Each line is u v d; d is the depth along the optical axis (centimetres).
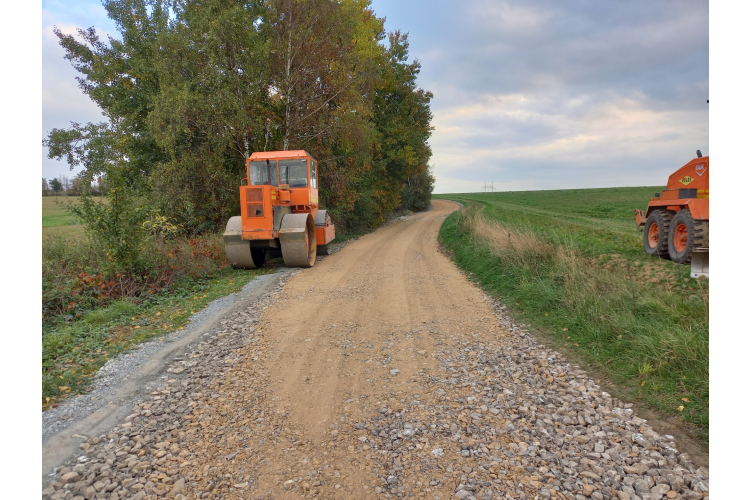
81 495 293
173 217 1438
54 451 339
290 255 1157
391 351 567
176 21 1675
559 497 292
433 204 5644
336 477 318
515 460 333
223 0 1659
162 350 564
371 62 2231
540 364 515
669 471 312
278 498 297
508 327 661
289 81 1755
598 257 946
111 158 1664
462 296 865
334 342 602
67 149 1858
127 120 1702
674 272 764
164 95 1475
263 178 1305
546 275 852
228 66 1639
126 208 873
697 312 555
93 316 675
